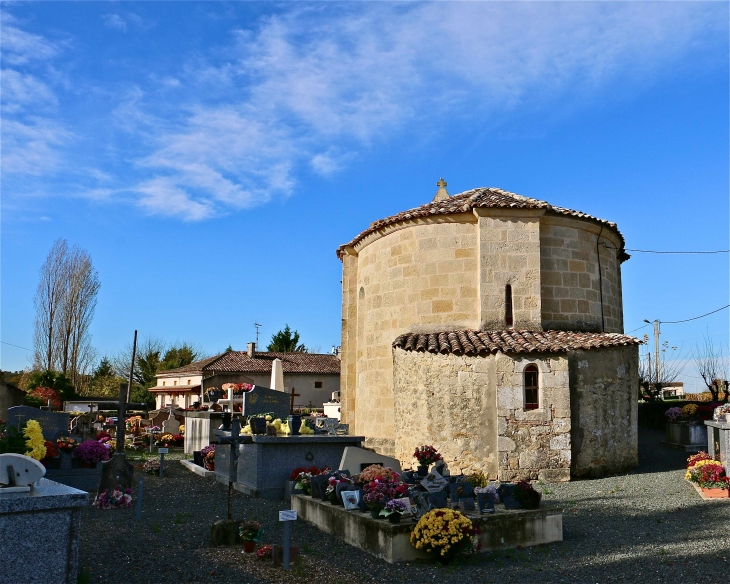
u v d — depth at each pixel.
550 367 15.78
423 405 16.48
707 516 11.45
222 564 8.50
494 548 9.29
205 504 12.91
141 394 57.53
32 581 6.07
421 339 17.11
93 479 14.78
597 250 19.44
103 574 7.94
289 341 72.12
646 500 12.98
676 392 49.09
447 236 18.27
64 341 46.53
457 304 17.94
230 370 49.34
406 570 8.41
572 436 15.90
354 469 12.77
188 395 51.09
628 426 16.88
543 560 8.88
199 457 18.89
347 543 9.74
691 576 8.07
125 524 10.88
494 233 17.81
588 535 10.30
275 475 13.89
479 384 15.88
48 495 6.19
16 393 34.25
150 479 16.41
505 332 17.08
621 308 21.44
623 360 17.03
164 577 7.91
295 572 8.25
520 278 17.70
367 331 20.17
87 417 29.88
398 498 9.30
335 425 16.27
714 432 15.55
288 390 50.34
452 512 8.86
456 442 15.84
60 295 46.88
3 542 5.98
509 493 9.98
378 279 19.86
